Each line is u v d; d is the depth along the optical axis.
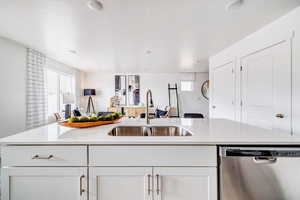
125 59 4.09
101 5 1.63
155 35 2.49
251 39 2.48
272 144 0.98
